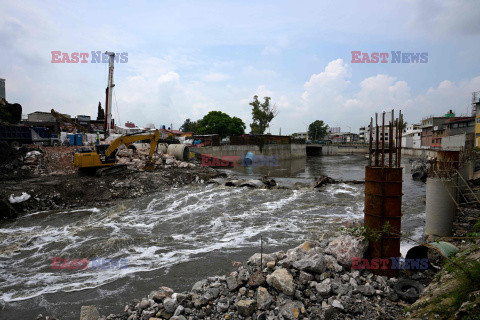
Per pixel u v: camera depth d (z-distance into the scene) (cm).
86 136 3881
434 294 484
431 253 752
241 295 582
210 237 1219
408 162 5062
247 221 1453
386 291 570
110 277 858
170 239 1199
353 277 611
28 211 1633
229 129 7125
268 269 658
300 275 598
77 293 770
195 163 3741
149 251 1064
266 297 547
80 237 1233
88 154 2248
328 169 4856
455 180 1033
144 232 1297
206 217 1532
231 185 2444
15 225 1412
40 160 2512
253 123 7794
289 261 645
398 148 650
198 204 1831
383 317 496
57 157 2662
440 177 1044
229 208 1730
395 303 539
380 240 637
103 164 2317
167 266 923
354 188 2342
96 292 771
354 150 11575
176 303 568
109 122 3959
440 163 1069
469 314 358
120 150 3008
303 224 1387
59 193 1816
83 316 566
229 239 1183
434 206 1020
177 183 2452
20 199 1631
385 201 634
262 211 1653
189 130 11150
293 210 1675
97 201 1873
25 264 971
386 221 629
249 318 519
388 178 630
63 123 4400
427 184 1052
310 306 530
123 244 1141
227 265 916
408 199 2008
